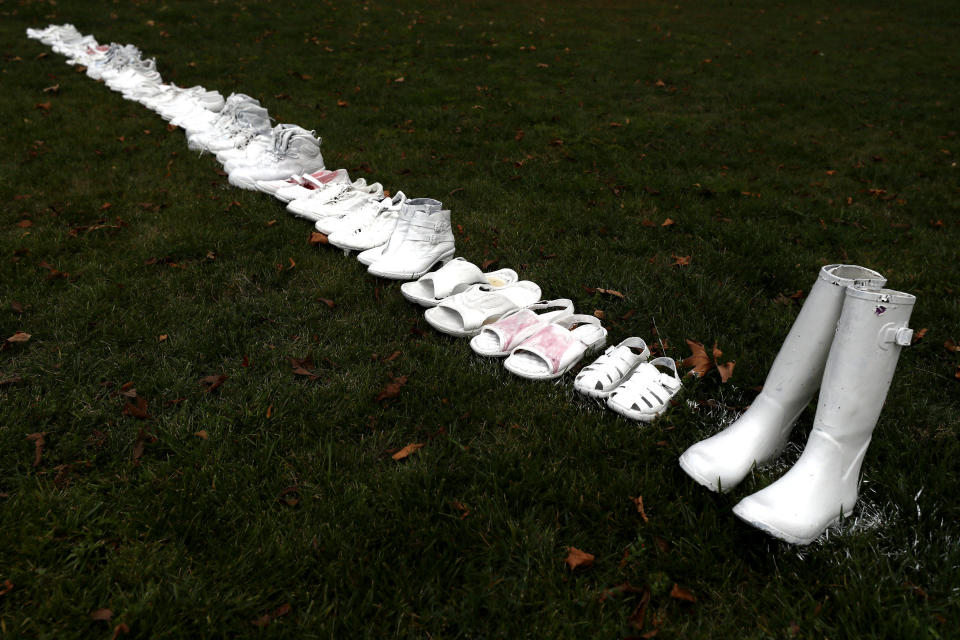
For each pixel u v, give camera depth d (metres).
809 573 1.75
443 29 12.64
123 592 1.66
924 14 17.20
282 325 2.96
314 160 4.71
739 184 5.38
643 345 2.68
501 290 3.15
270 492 1.99
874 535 1.86
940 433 2.34
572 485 2.04
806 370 1.97
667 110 8.10
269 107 7.09
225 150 5.12
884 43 13.61
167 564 1.73
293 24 12.09
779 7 18.05
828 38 13.96
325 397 2.45
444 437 2.27
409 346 2.85
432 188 5.00
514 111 7.57
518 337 2.81
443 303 2.94
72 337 2.76
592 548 1.85
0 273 3.25
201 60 9.12
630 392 2.39
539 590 1.70
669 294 3.38
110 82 7.23
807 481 1.81
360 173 5.27
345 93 8.03
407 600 1.66
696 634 1.58
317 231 3.94
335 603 1.64
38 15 11.01
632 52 11.73
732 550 1.81
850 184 5.65
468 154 5.97
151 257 3.53
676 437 2.28
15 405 2.30
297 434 2.27
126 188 4.52
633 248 4.02
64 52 8.70
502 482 2.06
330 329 2.93
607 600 1.67
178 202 4.32
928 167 6.17
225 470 2.07
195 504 1.92
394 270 3.32
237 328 2.89
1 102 6.34
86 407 2.34
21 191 4.35
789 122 7.77
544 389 2.58
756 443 2.01
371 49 10.74
